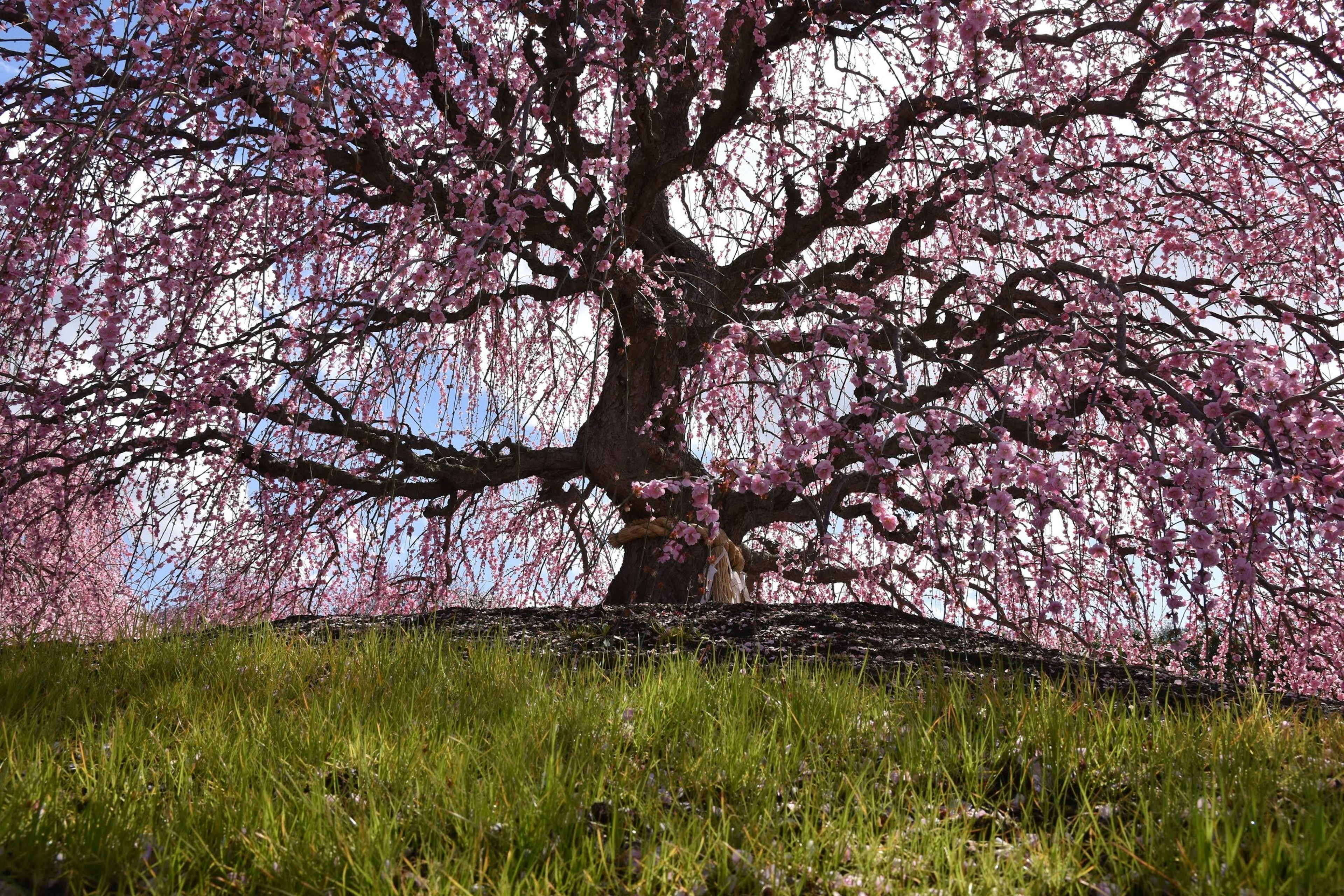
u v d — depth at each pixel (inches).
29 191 194.5
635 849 95.2
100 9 205.6
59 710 146.9
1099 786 115.3
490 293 224.8
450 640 203.9
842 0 261.3
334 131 242.7
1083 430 211.5
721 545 286.2
